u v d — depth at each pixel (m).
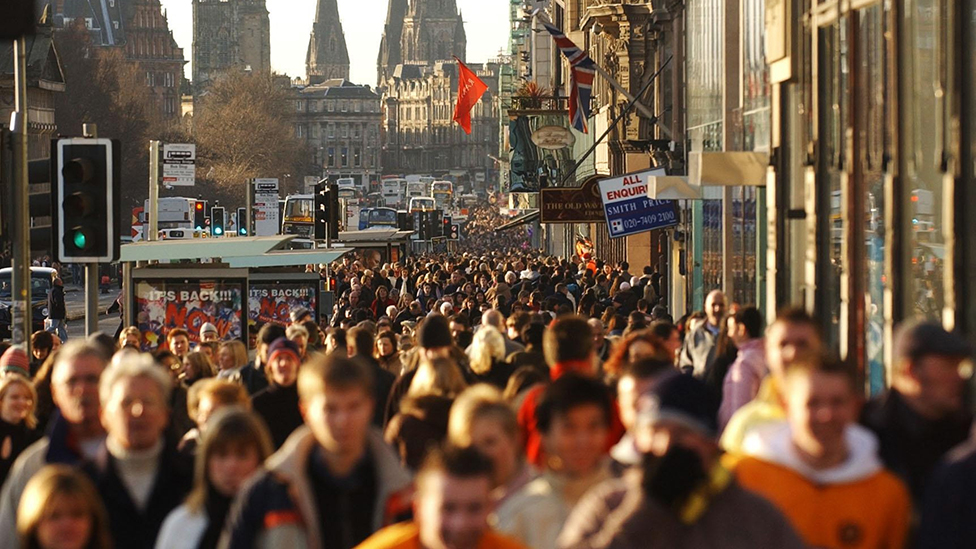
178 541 19.47
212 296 67.06
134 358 20.89
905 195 38.03
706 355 39.44
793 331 20.70
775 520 15.20
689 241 86.00
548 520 18.59
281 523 17.95
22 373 34.44
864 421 19.59
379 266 161.25
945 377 18.66
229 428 19.50
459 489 15.38
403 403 25.03
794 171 52.72
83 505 18.39
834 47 46.25
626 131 118.44
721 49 74.12
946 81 34.19
